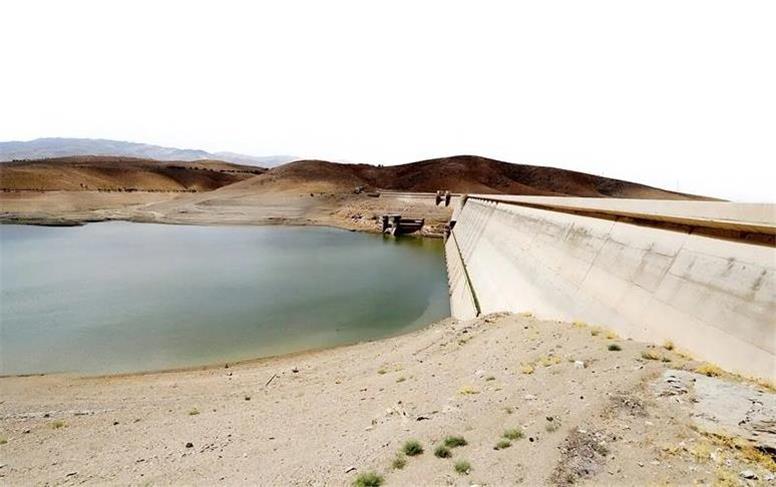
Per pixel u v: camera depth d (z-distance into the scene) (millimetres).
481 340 19266
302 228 107438
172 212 121812
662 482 6898
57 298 40344
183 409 17203
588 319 16953
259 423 14484
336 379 19297
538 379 12203
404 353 21375
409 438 10250
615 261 17062
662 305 13297
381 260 65062
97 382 21938
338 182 181250
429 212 111000
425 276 53719
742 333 10234
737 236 11523
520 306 24469
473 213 66188
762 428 7582
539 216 30047
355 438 11375
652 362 11508
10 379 22562
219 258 63375
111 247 71625
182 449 12938
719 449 7434
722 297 11195
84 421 16172
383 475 8859
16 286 44594
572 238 22391
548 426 9273
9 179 156500
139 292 42906
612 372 11359
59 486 11398
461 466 8406
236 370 23812
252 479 10102
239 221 113375
